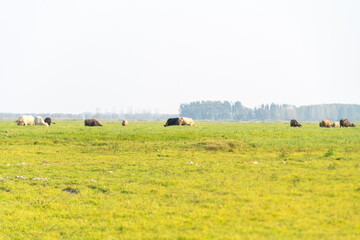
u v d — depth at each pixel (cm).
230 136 10844
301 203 3600
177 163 6425
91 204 4203
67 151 8662
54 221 3738
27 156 7825
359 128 16562
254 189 4291
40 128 15688
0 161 7075
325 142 8919
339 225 2958
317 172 5103
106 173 5825
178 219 3403
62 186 5075
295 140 9456
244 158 6862
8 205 4278
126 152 8200
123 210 3847
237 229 2975
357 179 4550
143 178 5306
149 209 3797
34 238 3353
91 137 10944
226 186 4516
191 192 4353
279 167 5678
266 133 12119
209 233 2939
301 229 2895
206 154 7544
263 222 3112
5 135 11531
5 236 3434
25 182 5325
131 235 3100
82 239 3177
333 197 3775
